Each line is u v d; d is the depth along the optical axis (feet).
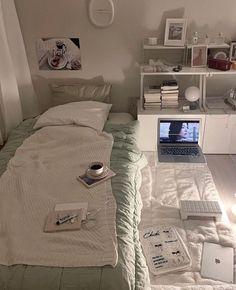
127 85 10.34
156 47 9.08
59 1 9.25
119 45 9.75
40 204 5.74
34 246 4.87
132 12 9.28
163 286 4.99
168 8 9.16
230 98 9.65
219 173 8.62
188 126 9.27
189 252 5.74
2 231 5.23
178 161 8.49
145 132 9.46
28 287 4.37
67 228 5.14
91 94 9.96
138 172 7.44
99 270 4.49
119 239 5.02
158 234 6.10
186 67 9.29
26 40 9.83
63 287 4.34
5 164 7.22
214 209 6.57
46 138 8.25
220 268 5.40
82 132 8.16
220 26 9.32
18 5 9.34
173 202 7.10
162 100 9.52
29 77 10.26
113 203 5.76
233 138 9.38
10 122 9.65
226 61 8.80
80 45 9.82
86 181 6.36
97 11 9.25
